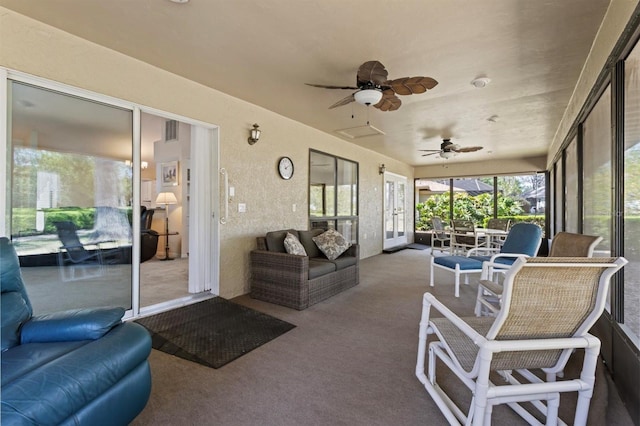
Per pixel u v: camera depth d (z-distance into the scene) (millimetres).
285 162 4359
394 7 1972
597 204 2676
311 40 2377
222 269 3521
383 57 2619
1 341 1326
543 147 6266
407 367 2061
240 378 1923
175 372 1991
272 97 3598
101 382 1206
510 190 8156
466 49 2482
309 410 1620
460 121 4469
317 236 4180
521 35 2271
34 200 2266
